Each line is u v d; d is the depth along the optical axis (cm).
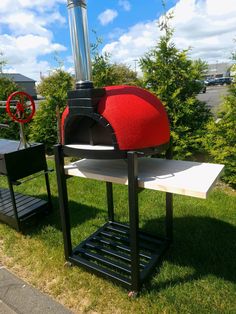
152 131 168
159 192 346
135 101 167
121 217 293
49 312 172
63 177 199
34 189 387
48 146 590
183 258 219
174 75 418
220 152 369
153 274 203
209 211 294
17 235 267
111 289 189
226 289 185
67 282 198
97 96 162
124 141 160
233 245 232
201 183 155
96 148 172
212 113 446
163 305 173
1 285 198
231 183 370
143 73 434
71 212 308
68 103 172
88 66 168
